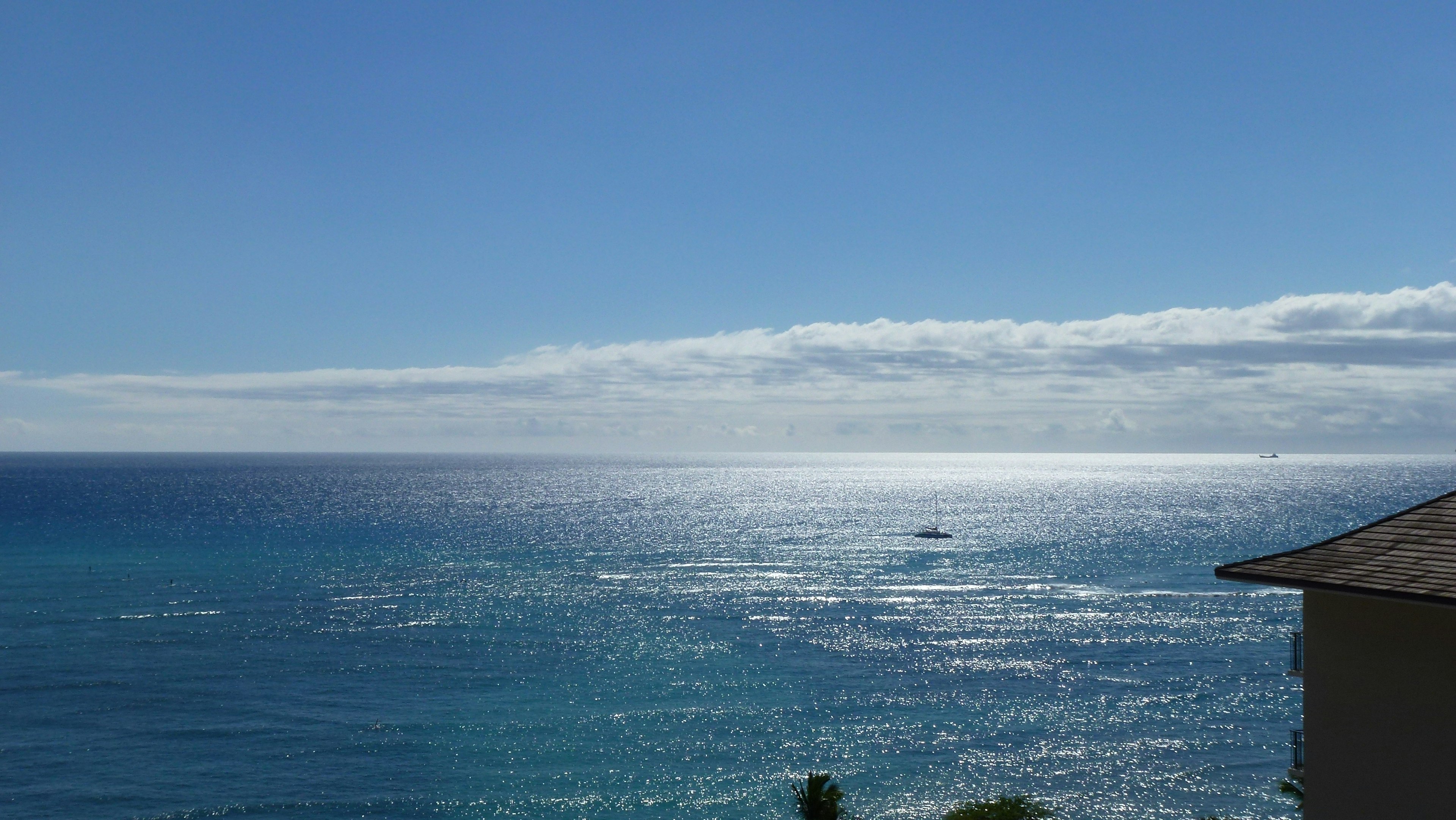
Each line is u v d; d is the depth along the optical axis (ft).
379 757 190.08
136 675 248.93
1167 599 379.14
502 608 352.49
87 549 504.84
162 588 386.73
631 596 382.01
